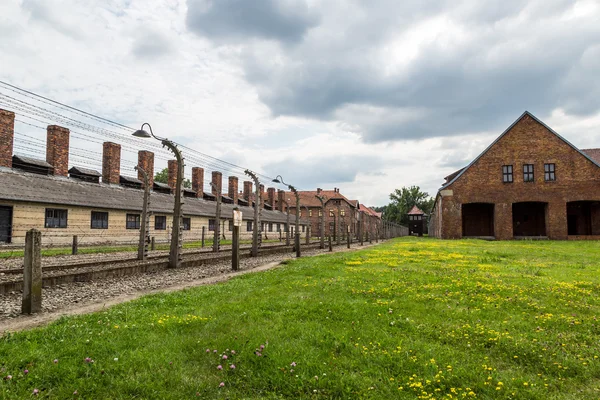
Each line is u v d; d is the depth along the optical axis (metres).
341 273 12.29
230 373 4.26
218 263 17.78
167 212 38.03
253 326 5.83
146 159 41.66
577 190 42.59
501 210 44.31
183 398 3.74
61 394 3.73
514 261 16.89
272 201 72.38
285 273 12.38
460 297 8.15
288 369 4.30
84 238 29.94
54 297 8.99
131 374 4.14
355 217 88.00
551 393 3.91
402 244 35.28
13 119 28.42
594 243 34.28
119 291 9.95
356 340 5.30
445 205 45.88
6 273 12.59
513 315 6.71
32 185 27.55
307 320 6.22
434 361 4.54
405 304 7.36
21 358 4.38
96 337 5.21
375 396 3.76
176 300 7.83
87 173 34.50
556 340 5.39
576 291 8.99
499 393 3.85
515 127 44.72
